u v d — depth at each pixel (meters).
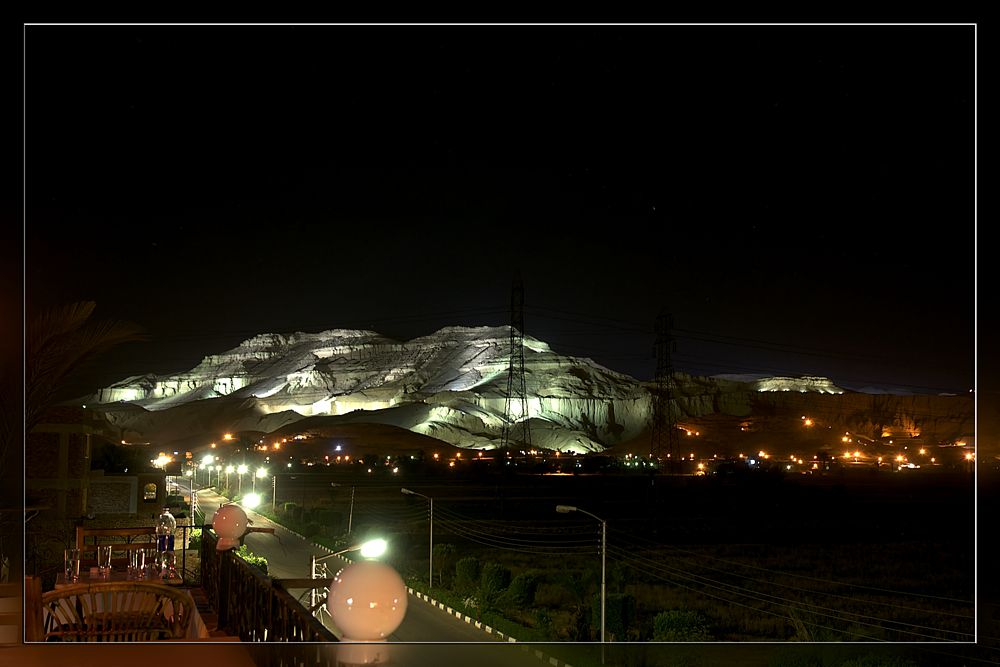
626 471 148.00
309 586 5.72
